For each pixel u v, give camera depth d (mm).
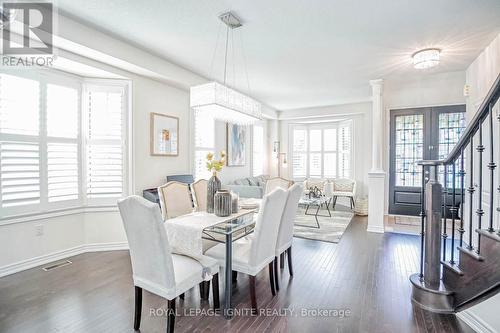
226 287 2154
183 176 4469
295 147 7887
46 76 3223
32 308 2252
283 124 7957
